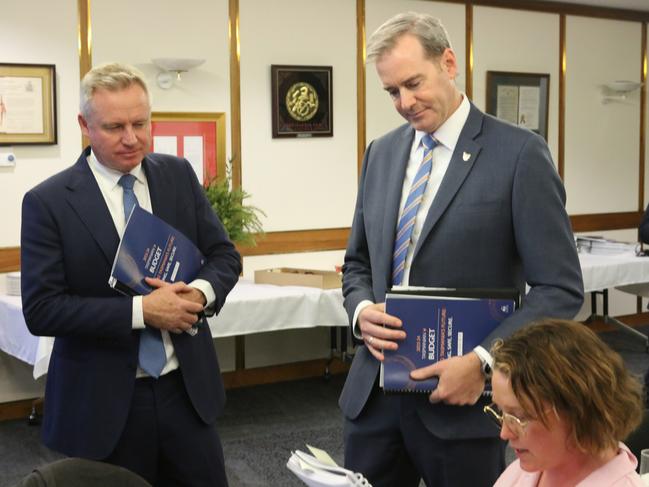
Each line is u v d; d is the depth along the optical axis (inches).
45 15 179.5
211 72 199.9
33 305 75.9
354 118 220.2
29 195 77.3
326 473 55.4
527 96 248.1
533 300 67.5
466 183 70.3
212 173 201.9
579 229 263.3
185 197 84.8
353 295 78.0
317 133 214.7
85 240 76.9
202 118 199.3
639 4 259.8
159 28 192.7
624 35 266.8
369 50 70.0
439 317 67.9
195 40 197.3
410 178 75.2
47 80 179.9
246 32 203.6
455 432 70.3
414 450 73.4
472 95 238.4
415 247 72.2
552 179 69.5
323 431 170.9
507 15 242.2
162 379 79.5
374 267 76.6
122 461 78.5
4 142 176.4
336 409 187.9
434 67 68.4
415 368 68.4
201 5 197.3
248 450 158.4
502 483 54.6
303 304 174.1
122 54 188.9
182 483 82.1
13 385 182.1
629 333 243.3
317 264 218.7
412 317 68.2
